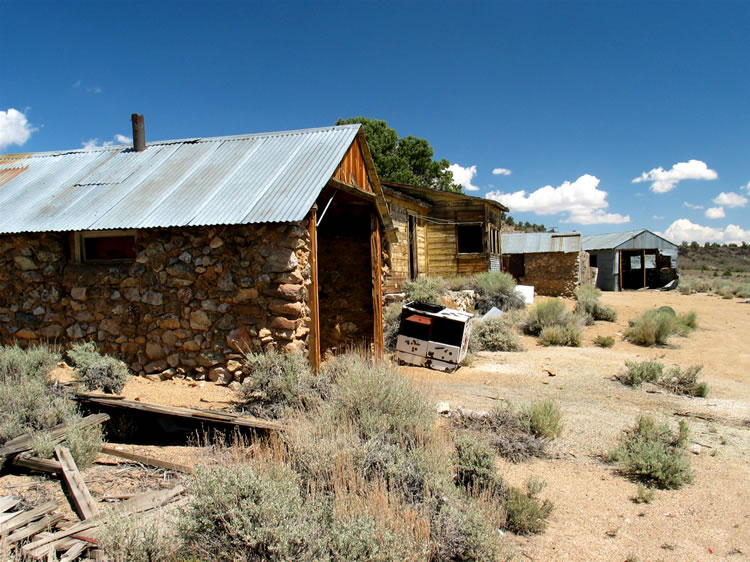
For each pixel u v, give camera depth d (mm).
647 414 7605
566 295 27828
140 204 8375
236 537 3146
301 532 3178
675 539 4148
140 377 7801
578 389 9109
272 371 6492
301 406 5871
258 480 3486
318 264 11242
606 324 17625
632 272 39250
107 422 5707
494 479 4668
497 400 7988
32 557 3162
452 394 8266
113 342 8047
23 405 5359
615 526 4348
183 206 8062
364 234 11047
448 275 22469
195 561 3033
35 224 8281
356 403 5613
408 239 20516
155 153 10375
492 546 3660
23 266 8398
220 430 5484
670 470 5164
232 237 7609
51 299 8281
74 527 3514
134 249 8297
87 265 8320
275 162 9055
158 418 5777
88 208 8516
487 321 14195
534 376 10078
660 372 9898
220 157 9688
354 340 10914
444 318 10516
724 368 11586
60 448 4703
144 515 3719
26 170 10625
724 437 6660
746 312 21906
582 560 3830
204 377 7621
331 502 3779
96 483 4414
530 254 28688
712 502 4805
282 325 7316
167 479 4523
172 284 7824
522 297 19156
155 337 7863
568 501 4777
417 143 35281
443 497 4078
